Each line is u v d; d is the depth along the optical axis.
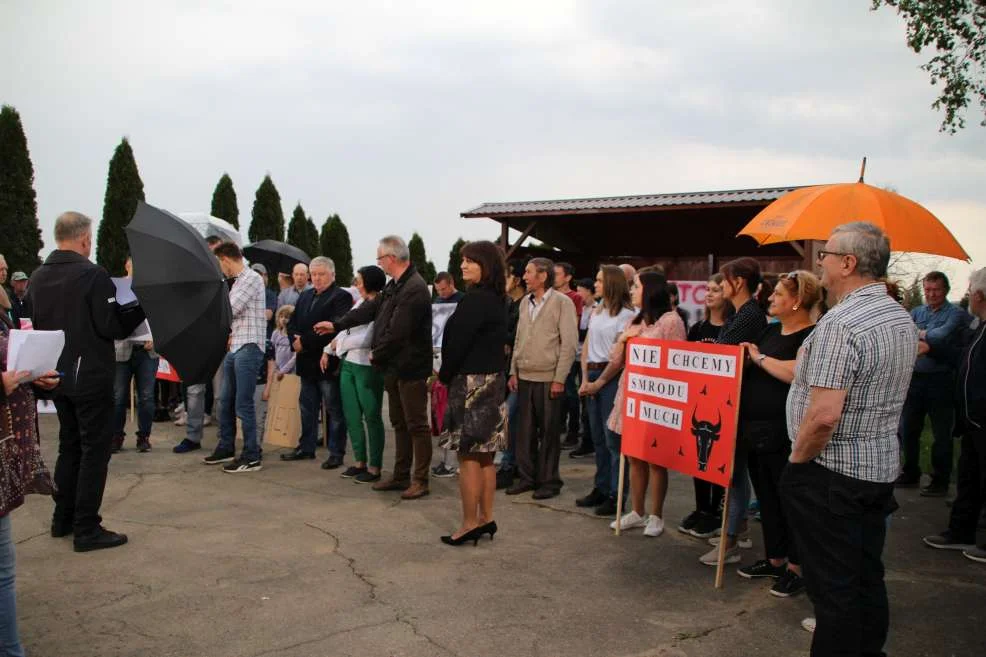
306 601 3.92
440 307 7.35
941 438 6.45
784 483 3.04
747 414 4.24
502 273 5.00
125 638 3.45
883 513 2.97
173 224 4.77
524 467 6.39
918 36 9.44
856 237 2.90
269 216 20.00
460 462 4.96
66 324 4.49
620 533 5.26
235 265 6.90
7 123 13.79
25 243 13.98
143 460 7.23
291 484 6.46
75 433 4.84
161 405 9.48
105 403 4.64
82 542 4.63
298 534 5.07
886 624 2.98
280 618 3.69
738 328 4.51
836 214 4.46
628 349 5.08
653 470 5.09
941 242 4.51
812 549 2.94
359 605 3.88
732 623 3.77
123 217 15.90
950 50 9.45
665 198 12.91
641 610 3.91
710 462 4.36
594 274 16.80
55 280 4.53
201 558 4.55
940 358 6.37
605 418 5.61
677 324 5.04
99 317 4.52
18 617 3.66
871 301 2.88
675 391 4.65
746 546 5.02
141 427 7.59
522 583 4.26
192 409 7.68
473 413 4.83
